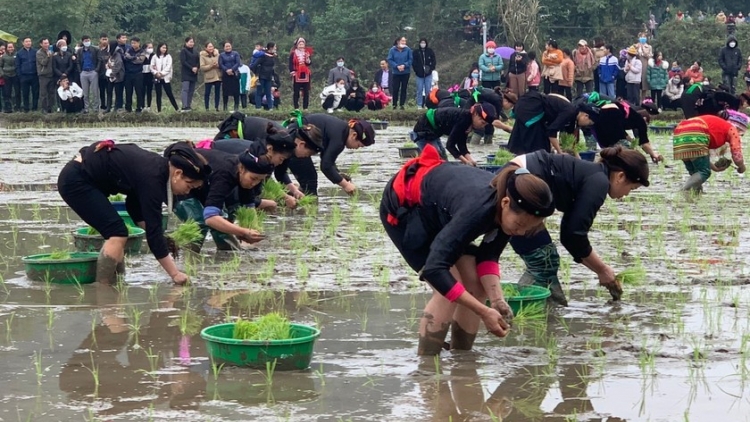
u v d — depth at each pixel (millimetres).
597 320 7145
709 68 44312
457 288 5680
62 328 6855
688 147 13570
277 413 5156
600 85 29859
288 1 48625
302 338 5863
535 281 7590
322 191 14562
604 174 6961
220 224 8922
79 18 40875
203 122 29328
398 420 5078
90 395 5445
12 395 5445
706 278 8500
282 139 9102
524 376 5840
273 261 9047
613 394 5508
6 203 12977
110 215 8188
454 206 5711
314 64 45406
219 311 7355
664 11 49750
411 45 45812
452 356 6250
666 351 6344
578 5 45219
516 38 41594
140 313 7273
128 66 28969
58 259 8312
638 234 10695
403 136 25969
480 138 22031
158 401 5340
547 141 13695
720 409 5250
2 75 29219
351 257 9422
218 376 5770
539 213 5418
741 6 51312
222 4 48875
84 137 24734
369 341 6586
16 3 40125
